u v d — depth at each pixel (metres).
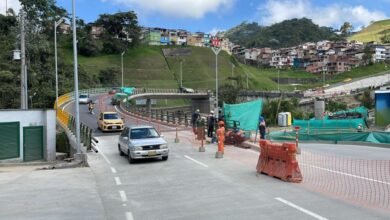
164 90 126.75
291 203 10.48
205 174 15.55
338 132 31.52
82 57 162.50
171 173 16.17
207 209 10.20
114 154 23.20
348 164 16.98
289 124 48.72
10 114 28.64
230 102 110.06
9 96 68.00
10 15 119.06
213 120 27.95
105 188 13.70
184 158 20.30
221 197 11.52
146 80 156.25
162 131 35.53
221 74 173.38
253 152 21.88
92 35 176.75
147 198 11.82
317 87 169.75
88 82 120.94
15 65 75.81
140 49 182.25
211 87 152.88
